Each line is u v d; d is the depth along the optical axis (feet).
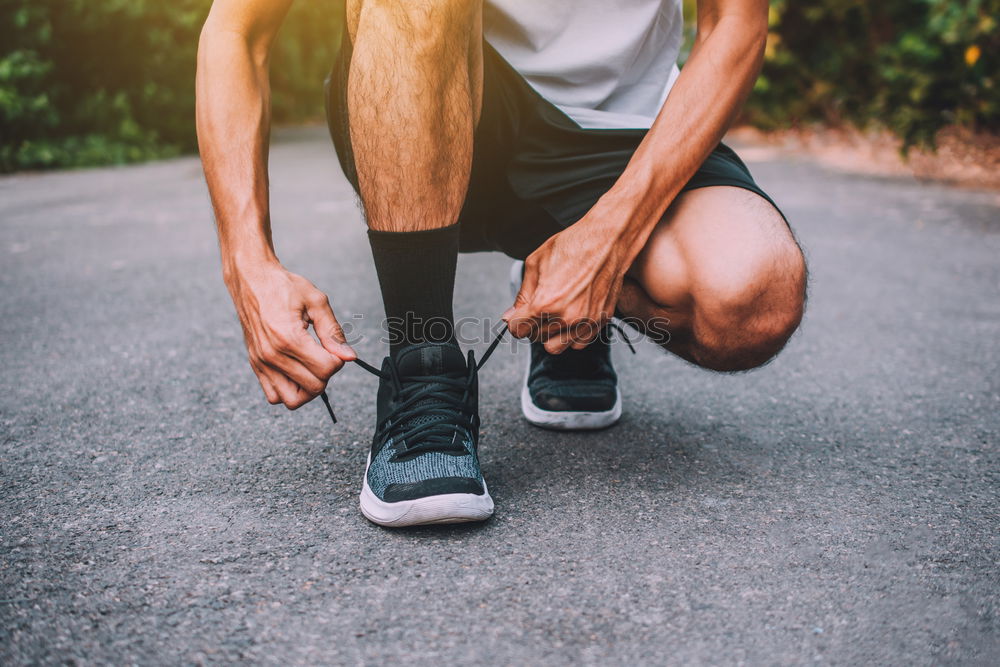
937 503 4.27
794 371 6.58
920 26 19.06
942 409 5.72
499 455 4.88
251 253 3.74
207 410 5.61
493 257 11.41
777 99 24.43
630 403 5.85
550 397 5.23
